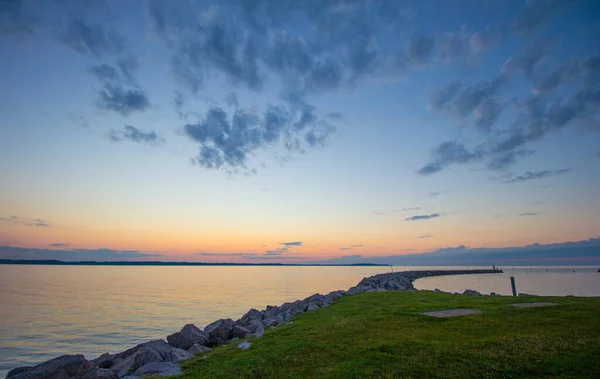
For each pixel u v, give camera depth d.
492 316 16.45
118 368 14.81
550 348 10.85
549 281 87.94
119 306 46.72
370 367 10.32
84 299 54.56
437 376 9.36
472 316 16.67
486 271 173.50
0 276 125.38
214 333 20.47
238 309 44.31
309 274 172.00
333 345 13.10
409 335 13.78
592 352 10.40
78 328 32.41
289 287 81.88
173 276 138.38
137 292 67.00
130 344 26.84
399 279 75.12
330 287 82.25
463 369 9.69
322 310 23.97
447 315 17.41
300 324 18.78
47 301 51.72
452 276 132.75
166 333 30.50
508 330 13.73
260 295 62.12
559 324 14.22
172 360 14.23
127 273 167.00
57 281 99.88
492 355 10.52
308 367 10.85
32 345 26.45
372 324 16.34
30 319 36.78
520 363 9.78
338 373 10.00
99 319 36.91
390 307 21.34
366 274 174.62
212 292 67.69
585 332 12.71
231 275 153.12
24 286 80.50
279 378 10.09
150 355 14.27
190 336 19.14
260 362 11.73
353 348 12.47
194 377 11.08
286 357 12.00
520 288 63.59
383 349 11.98
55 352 24.69
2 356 23.62
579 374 9.01
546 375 9.09
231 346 15.34
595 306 17.86
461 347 11.56
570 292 53.78
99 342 27.39
